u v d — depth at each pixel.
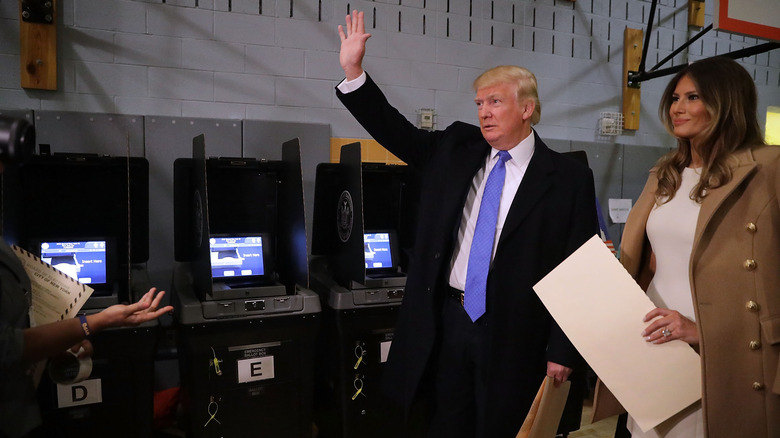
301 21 3.13
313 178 3.15
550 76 3.81
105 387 2.04
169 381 2.92
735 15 2.77
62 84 2.71
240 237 2.50
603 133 3.97
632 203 4.06
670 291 1.35
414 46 3.41
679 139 1.41
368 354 2.46
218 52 2.97
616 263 1.36
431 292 1.69
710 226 1.25
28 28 2.61
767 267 1.20
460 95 3.56
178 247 2.46
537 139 1.74
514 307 1.62
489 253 1.62
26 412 1.06
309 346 2.32
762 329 1.20
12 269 1.04
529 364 1.65
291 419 2.33
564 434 2.58
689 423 1.33
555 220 1.65
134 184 2.31
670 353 1.30
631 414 1.33
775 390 1.17
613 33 3.99
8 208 2.10
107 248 2.24
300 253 2.35
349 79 1.69
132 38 2.81
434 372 1.75
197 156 2.28
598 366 1.36
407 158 1.88
